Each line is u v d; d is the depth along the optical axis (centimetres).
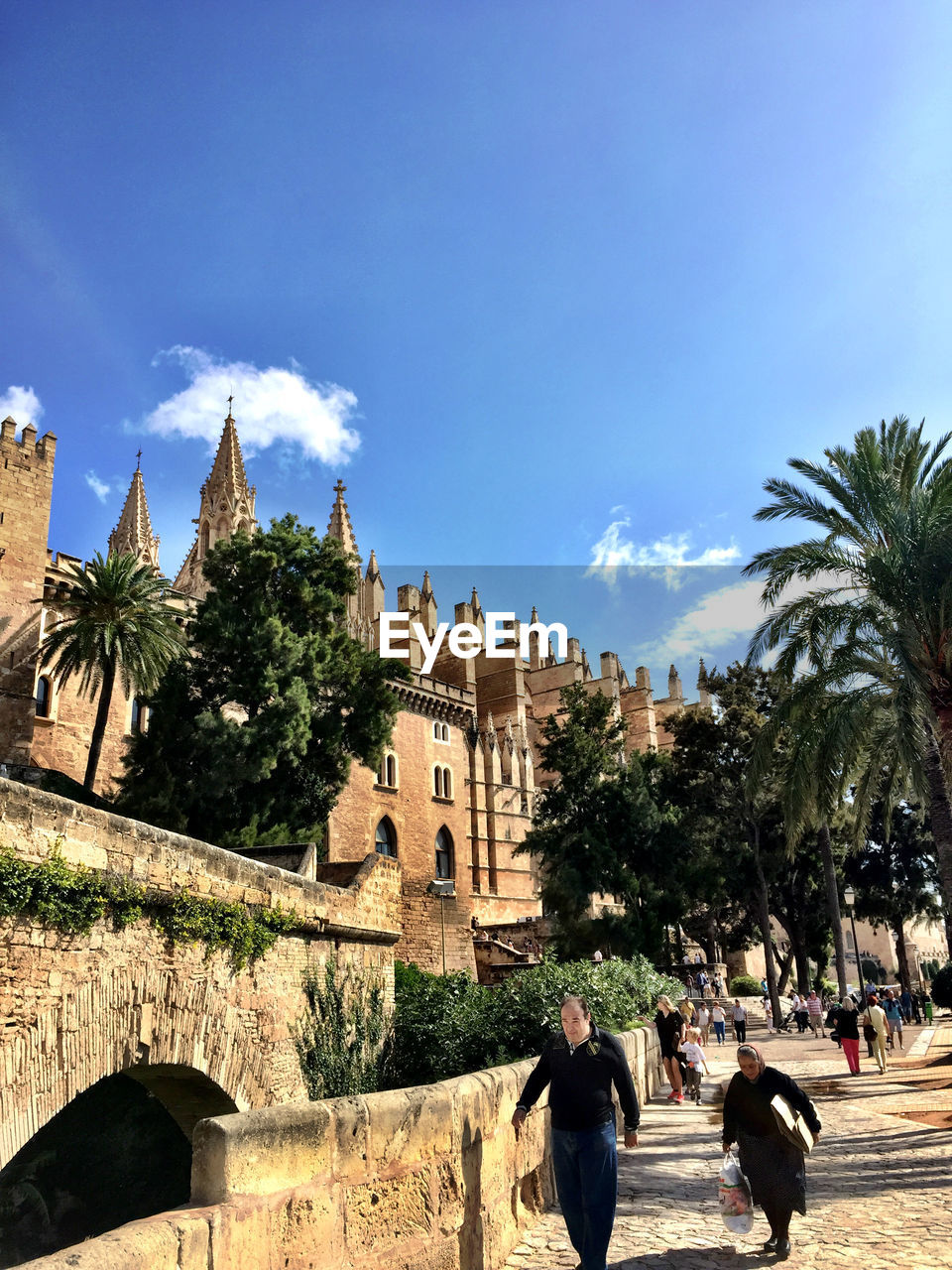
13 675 3419
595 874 4400
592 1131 599
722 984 5666
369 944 2019
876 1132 1277
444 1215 570
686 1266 662
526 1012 2341
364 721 3416
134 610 3117
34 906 1008
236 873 1426
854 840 2575
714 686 5088
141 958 1185
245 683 3117
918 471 2034
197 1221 359
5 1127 955
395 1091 558
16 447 3612
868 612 2058
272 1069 1509
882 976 8850
